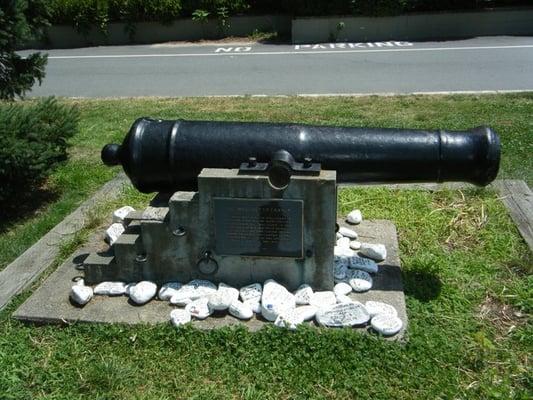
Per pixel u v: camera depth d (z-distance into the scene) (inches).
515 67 394.9
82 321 123.5
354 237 155.2
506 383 104.7
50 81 416.2
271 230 124.5
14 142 175.5
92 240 160.9
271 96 331.9
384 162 124.8
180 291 128.6
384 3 542.9
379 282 134.1
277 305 120.6
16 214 189.8
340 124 265.3
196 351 114.5
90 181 214.5
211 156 128.4
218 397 103.7
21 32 212.4
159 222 128.9
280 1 611.2
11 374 109.8
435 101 305.3
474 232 160.6
